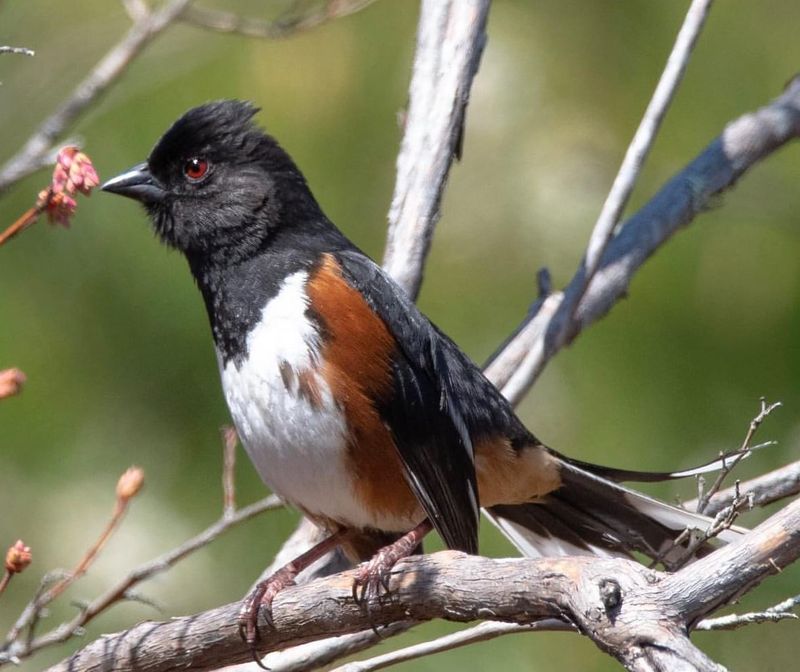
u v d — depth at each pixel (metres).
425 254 8.85
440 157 8.93
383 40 11.10
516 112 10.81
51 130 9.12
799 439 10.44
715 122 11.26
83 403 11.00
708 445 10.50
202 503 10.94
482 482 8.08
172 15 9.53
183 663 6.82
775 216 10.95
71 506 10.70
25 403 10.90
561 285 10.63
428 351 7.74
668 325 10.66
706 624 5.57
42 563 10.53
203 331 11.07
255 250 7.97
